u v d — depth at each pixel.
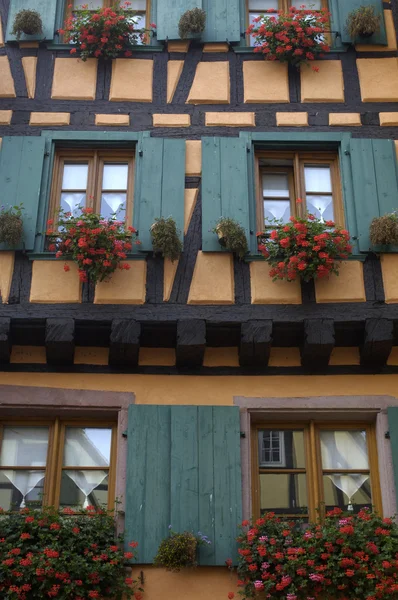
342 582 8.90
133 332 10.07
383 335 10.15
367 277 10.43
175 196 10.88
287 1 12.66
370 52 11.95
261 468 10.09
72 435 10.21
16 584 8.78
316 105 11.59
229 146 11.23
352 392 10.24
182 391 10.21
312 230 10.29
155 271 10.40
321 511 9.74
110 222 10.38
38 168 10.99
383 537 9.08
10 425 10.23
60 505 9.91
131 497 9.55
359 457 10.20
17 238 10.38
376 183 11.03
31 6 12.10
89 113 11.44
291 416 10.22
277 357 10.41
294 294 10.31
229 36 11.93
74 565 8.81
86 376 10.25
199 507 9.52
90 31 11.77
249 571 9.12
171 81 11.67
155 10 12.26
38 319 10.12
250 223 10.80
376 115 11.52
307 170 11.46
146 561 9.26
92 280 10.14
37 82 11.61
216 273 10.41
